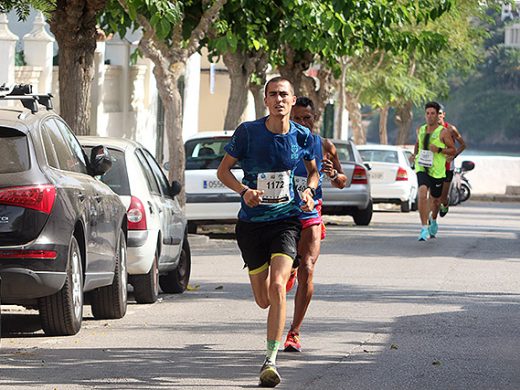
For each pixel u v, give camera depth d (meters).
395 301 23.69
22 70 41.22
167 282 25.38
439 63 82.94
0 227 17.45
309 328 20.02
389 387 15.02
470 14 69.69
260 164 15.97
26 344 18.08
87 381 15.16
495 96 174.25
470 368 16.42
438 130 38.47
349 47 43.69
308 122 18.81
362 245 37.06
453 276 28.64
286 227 16.02
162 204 24.31
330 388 14.89
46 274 17.59
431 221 39.88
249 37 39.81
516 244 38.97
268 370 14.88
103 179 22.89
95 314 21.17
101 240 19.88
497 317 21.58
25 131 17.88
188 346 18.14
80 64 32.44
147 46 35.25
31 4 20.70
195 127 63.16
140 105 54.28
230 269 29.94
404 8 41.22
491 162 88.69
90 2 31.86
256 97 48.41
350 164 44.12
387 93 75.38
